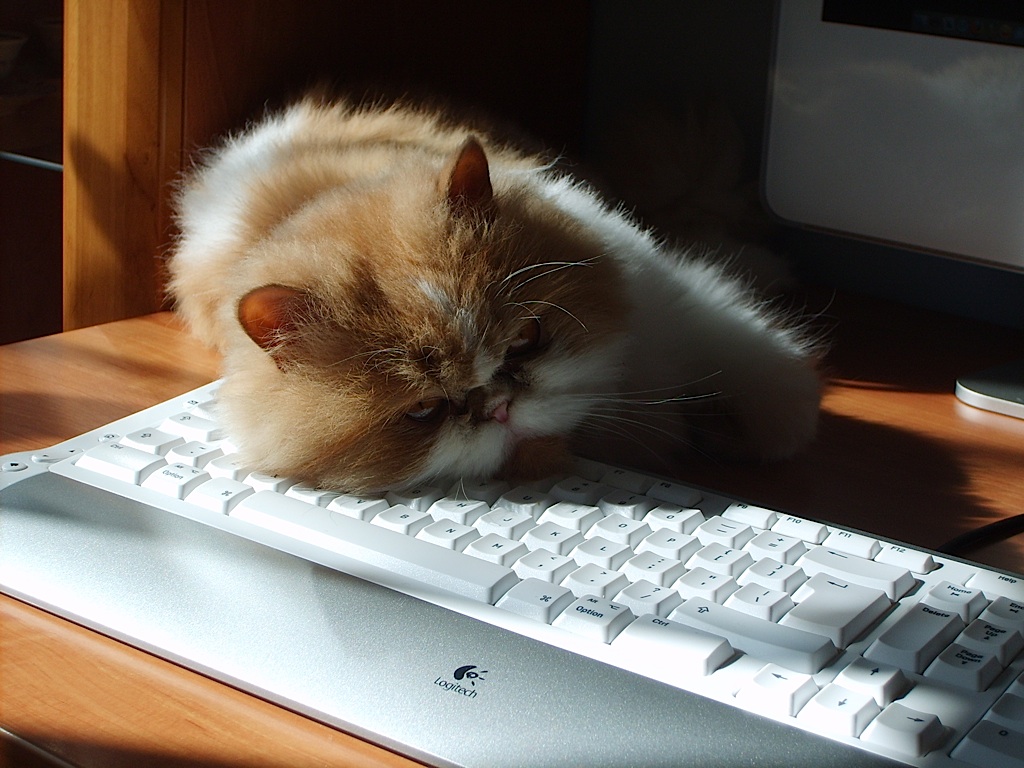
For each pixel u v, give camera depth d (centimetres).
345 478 61
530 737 44
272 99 84
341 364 62
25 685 47
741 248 95
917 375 77
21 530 54
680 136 102
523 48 102
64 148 78
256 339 62
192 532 54
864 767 42
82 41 76
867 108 75
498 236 66
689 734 44
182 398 66
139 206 80
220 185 78
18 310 95
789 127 79
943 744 43
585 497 58
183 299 77
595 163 107
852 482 64
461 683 46
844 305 91
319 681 46
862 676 45
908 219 76
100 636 50
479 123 92
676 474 66
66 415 65
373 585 51
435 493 60
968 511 61
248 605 50
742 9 98
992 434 69
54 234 90
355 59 90
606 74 108
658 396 71
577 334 67
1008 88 70
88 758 44
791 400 67
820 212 79
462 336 62
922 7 72
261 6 82
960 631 48
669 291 74
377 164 76
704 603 49
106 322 80
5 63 83
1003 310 87
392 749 44
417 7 93
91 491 57
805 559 52
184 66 79
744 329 72
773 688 45
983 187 72
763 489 64
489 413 63
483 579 50
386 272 63
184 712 46
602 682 46
